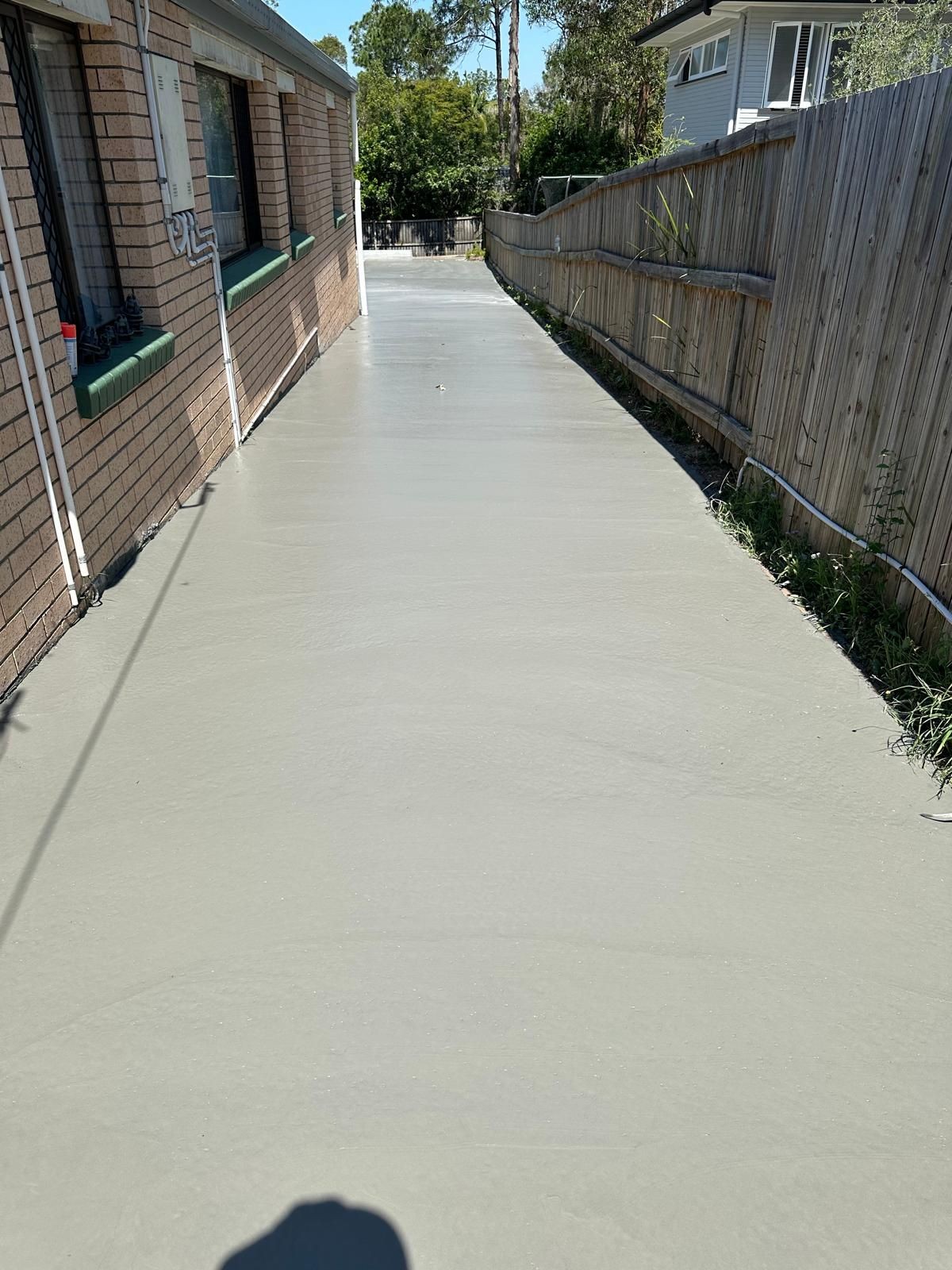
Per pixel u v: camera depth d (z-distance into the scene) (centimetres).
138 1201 155
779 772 271
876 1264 148
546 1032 188
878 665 326
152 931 212
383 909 219
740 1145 166
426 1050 183
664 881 229
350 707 302
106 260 436
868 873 233
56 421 338
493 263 2248
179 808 253
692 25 1762
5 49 305
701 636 354
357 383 845
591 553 436
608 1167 162
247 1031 187
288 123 874
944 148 297
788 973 203
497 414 723
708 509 504
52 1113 170
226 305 580
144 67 432
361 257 1346
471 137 2827
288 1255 148
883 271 341
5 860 233
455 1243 150
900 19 1399
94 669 324
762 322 486
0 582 299
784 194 445
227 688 313
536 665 329
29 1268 145
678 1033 188
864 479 359
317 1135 166
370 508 496
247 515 484
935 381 304
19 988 196
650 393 755
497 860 235
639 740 286
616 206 863
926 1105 174
